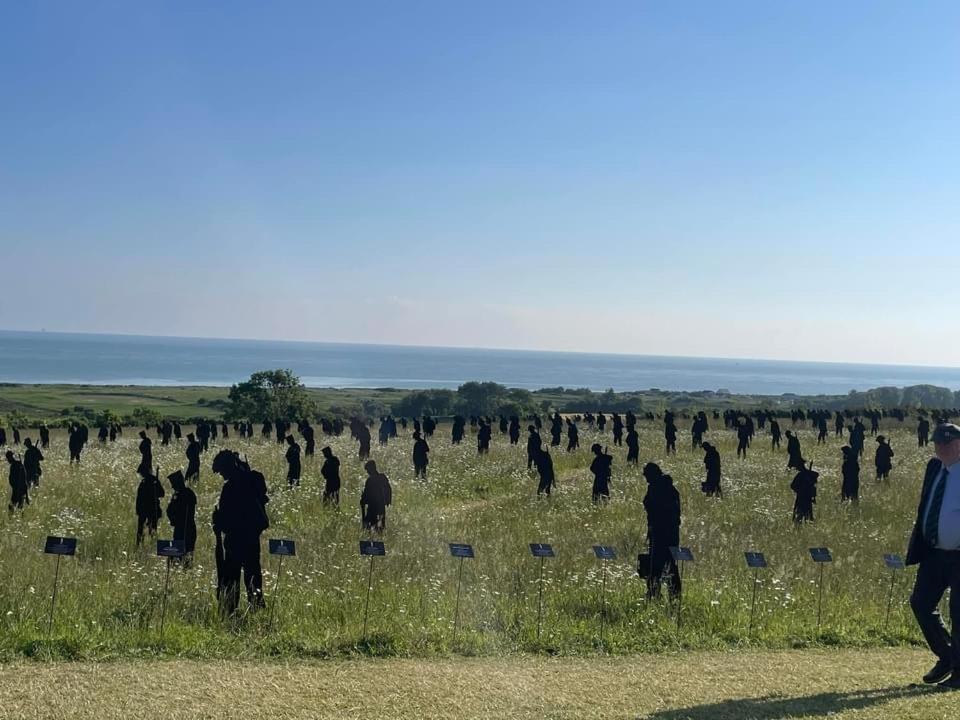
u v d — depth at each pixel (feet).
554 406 438.40
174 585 40.52
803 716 24.16
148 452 84.89
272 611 35.50
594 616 38.93
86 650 29.58
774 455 128.26
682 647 34.40
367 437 116.47
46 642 29.86
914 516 75.92
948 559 27.45
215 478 92.53
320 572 43.96
